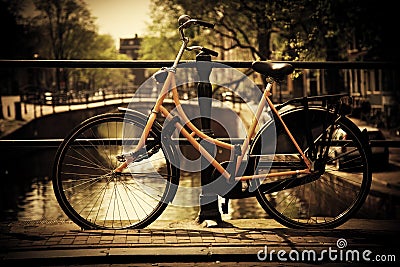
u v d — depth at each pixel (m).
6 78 63.19
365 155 5.55
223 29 38.38
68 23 68.50
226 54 45.06
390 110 29.41
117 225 5.54
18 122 39.59
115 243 5.01
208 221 5.66
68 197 5.49
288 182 5.49
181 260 4.77
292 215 5.84
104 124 5.50
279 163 5.46
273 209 5.50
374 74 36.47
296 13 27.00
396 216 12.44
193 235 5.26
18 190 24.61
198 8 33.28
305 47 27.11
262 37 32.50
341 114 5.50
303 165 5.49
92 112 55.78
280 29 30.52
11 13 63.69
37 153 34.84
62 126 50.22
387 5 25.95
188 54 34.78
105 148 5.52
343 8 25.94
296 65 6.09
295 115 5.49
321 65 6.05
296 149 5.50
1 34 62.75
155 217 5.45
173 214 16.69
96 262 4.73
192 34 30.80
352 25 26.41
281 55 26.05
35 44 67.00
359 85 39.62
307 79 45.62
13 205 20.61
